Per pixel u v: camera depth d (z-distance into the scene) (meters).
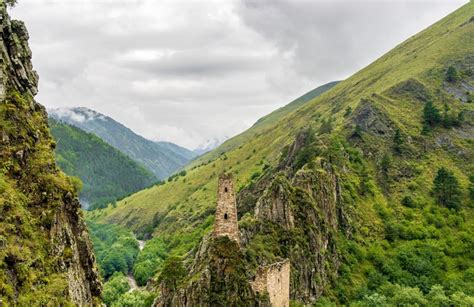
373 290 116.00
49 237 36.03
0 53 39.47
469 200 163.12
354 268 122.81
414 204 159.12
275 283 80.44
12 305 29.00
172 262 85.31
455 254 137.75
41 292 31.77
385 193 164.75
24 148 37.94
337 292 109.56
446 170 172.88
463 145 191.75
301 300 96.56
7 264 30.59
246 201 157.38
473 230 148.62
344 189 151.50
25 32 44.41
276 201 109.56
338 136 181.88
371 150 182.88
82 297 38.81
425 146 189.62
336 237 127.94
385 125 196.75
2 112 37.53
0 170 34.91
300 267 100.25
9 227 32.16
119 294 143.50
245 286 76.69
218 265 78.62
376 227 144.75
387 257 132.62
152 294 111.94
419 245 138.88
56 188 38.97
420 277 124.00
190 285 77.69
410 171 176.00
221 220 82.31
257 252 87.25
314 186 128.88
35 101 43.72
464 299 106.94
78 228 41.47
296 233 106.12
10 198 33.56
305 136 185.38
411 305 105.00
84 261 41.41
